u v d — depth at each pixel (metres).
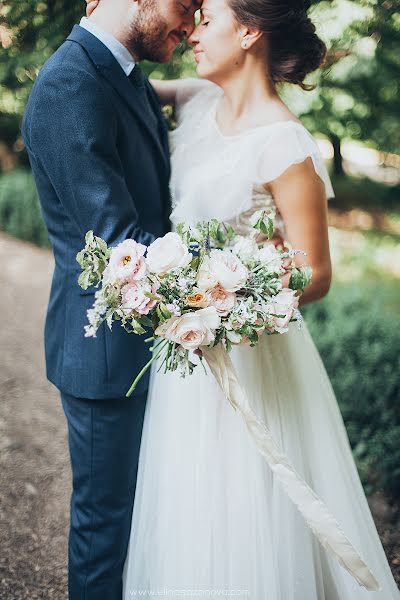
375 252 6.58
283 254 1.49
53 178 1.72
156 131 1.93
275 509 1.76
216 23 1.80
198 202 1.84
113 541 1.86
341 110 5.80
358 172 7.85
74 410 1.85
